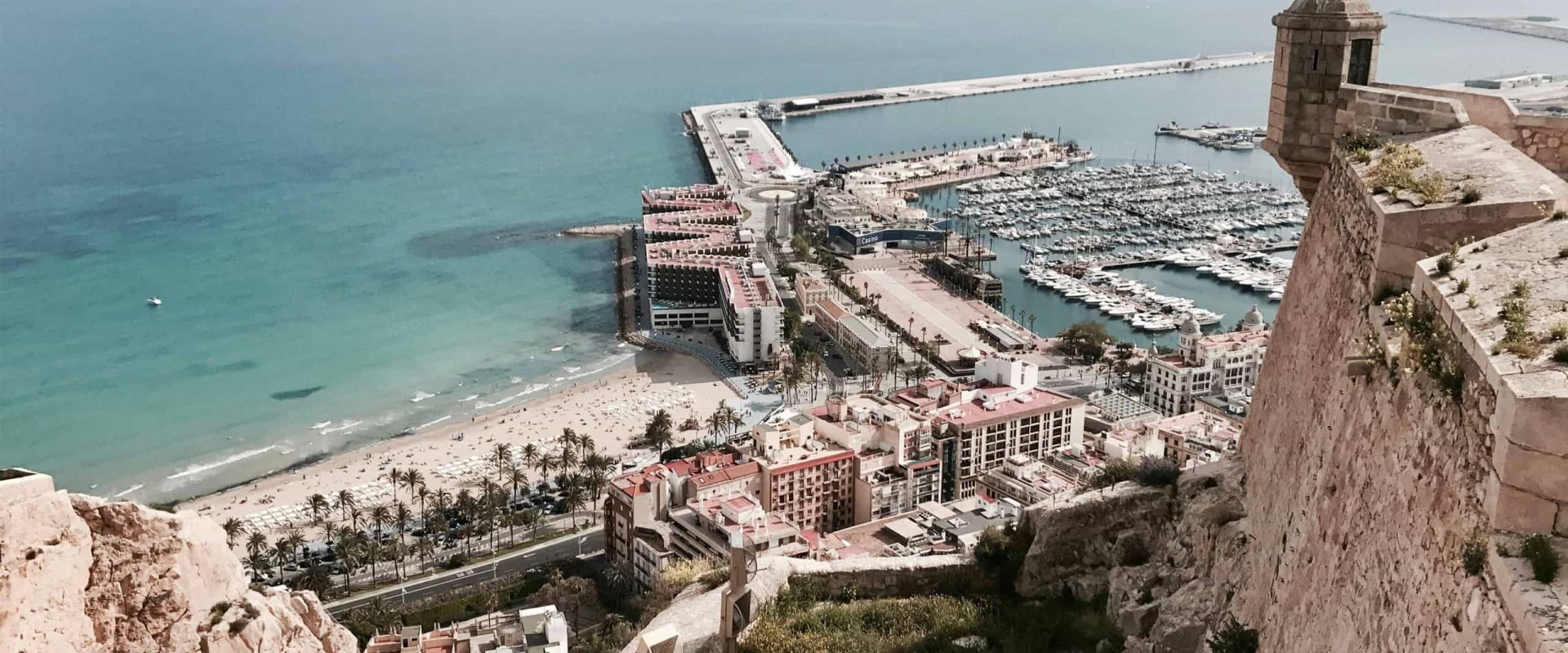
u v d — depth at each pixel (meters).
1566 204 39.03
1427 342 36.12
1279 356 59.25
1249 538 56.44
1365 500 40.00
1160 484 69.19
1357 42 57.41
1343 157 53.16
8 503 37.12
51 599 38.16
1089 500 70.38
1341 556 41.28
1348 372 42.56
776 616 73.38
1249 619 52.06
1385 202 43.75
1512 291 33.31
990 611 71.62
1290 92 58.72
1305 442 50.16
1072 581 70.75
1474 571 29.88
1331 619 40.75
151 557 41.19
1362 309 45.16
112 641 40.47
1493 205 40.06
